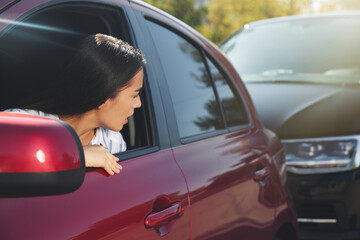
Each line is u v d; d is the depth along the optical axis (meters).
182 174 1.92
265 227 2.55
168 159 1.93
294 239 3.03
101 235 1.44
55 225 1.30
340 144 4.33
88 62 1.56
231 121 2.66
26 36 2.21
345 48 5.39
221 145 2.35
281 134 4.47
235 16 30.53
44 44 2.26
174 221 1.79
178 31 2.46
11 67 2.26
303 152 4.38
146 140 1.95
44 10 1.65
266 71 5.39
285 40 5.69
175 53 2.36
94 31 2.22
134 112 2.02
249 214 2.39
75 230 1.35
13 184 1.11
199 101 2.41
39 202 1.30
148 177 1.73
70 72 1.58
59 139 1.15
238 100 2.83
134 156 1.77
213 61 2.71
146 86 2.01
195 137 2.22
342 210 4.27
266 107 4.71
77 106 1.59
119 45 1.61
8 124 1.14
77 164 1.18
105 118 1.65
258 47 5.72
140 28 2.12
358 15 5.86
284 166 3.00
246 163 2.45
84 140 1.86
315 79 5.05
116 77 1.57
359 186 4.30
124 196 1.57
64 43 2.28
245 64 5.57
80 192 1.43
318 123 4.43
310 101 4.67
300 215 4.39
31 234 1.24
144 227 1.63
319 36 5.61
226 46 5.99
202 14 22.64
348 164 4.30
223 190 2.16
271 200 2.66
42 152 1.12
